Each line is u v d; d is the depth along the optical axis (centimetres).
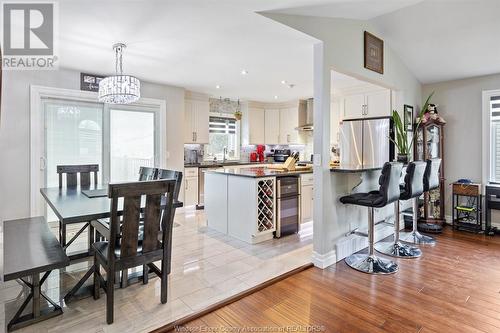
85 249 333
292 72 418
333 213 301
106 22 249
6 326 190
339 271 281
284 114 698
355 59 323
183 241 370
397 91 421
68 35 276
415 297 230
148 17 240
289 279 264
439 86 467
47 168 392
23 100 367
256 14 237
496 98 418
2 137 354
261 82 483
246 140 693
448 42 358
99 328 189
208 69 400
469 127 440
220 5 221
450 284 252
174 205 265
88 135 427
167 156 502
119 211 204
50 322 196
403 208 432
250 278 262
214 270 280
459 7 298
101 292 236
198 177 559
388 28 346
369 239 297
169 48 313
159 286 247
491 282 256
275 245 355
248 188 361
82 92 408
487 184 421
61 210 211
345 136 445
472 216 431
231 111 684
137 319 199
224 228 403
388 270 278
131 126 466
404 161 374
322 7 261
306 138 683
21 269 172
